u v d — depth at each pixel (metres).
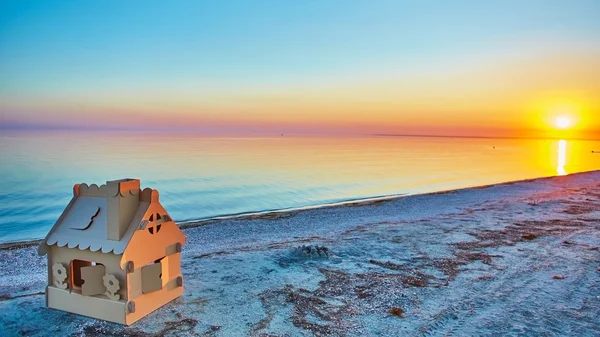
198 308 5.68
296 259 8.46
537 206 16.67
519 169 50.62
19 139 132.12
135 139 157.62
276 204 25.44
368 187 33.28
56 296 5.43
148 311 5.40
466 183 35.75
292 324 5.22
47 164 49.09
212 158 65.81
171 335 4.82
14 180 34.12
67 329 4.91
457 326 5.21
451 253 8.96
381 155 81.12
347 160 66.00
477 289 6.61
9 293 6.88
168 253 5.82
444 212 17.52
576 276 7.24
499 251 9.10
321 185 34.28
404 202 22.16
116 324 5.05
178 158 64.19
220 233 14.82
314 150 98.06
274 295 6.26
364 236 11.05
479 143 181.88
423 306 5.89
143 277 5.27
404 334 4.98
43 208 22.92
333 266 7.95
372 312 5.66
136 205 5.29
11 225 18.80
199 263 8.18
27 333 4.83
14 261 11.32
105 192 5.37
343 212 19.55
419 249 9.38
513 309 5.77
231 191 30.39
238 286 6.68
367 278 7.18
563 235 10.75
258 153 82.19
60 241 5.20
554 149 120.19
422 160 67.81
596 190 23.33
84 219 5.29
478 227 12.13
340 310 5.72
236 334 4.89
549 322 5.32
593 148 132.12
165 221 5.71
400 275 7.35
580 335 4.94
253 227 15.98
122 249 4.87
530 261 8.24
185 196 27.97
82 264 5.61
